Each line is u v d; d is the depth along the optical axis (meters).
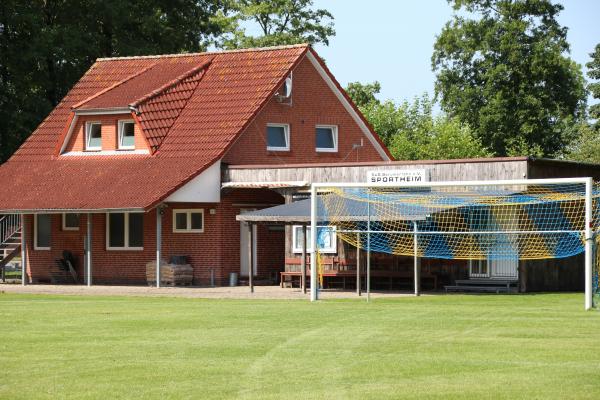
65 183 44.62
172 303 32.00
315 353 20.09
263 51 48.31
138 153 45.41
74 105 48.16
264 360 19.31
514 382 16.95
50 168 46.53
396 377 17.52
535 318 26.17
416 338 22.14
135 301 33.09
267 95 45.62
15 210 43.56
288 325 24.81
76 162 46.56
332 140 49.09
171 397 16.11
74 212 42.19
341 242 40.84
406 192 37.78
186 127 45.53
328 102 48.66
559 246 36.62
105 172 44.66
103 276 45.75
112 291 38.78
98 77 51.22
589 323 24.91
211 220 43.41
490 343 21.28
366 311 28.42
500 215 36.81
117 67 51.53
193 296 35.59
